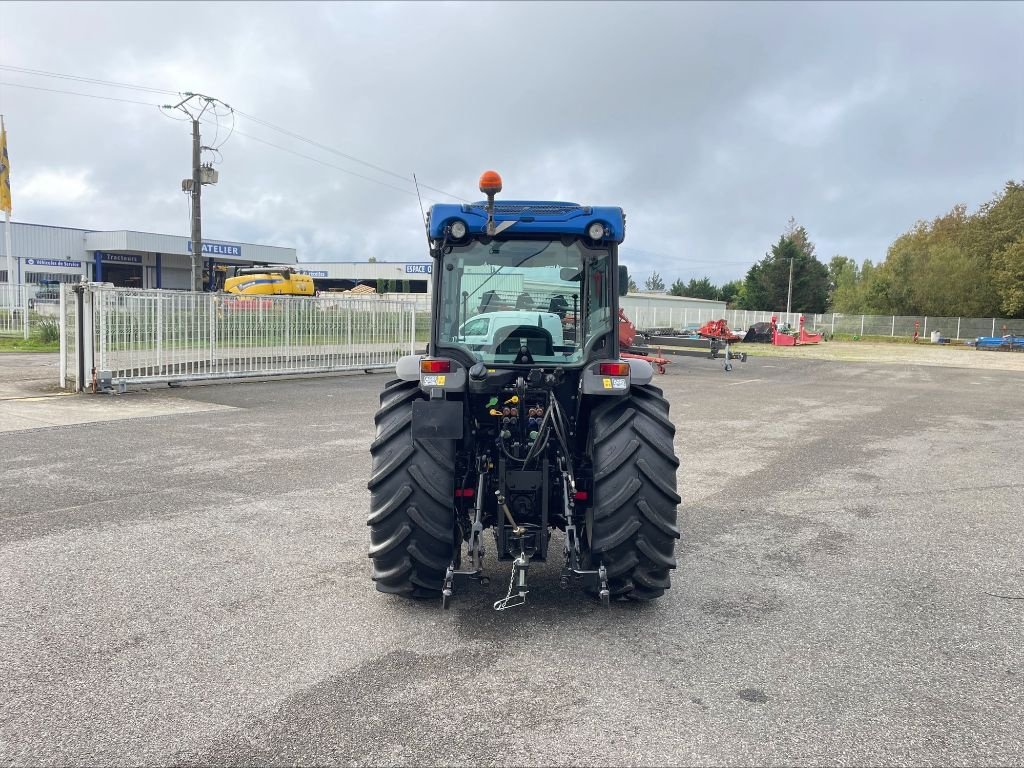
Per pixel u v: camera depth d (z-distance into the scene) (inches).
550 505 171.6
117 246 2068.2
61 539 203.0
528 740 110.8
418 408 154.3
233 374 567.8
